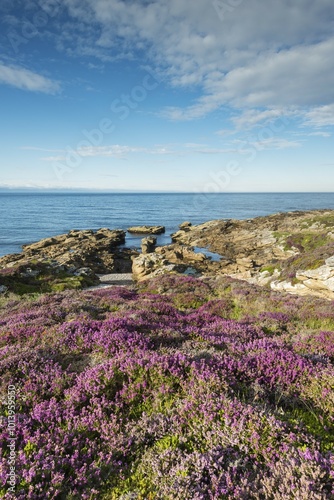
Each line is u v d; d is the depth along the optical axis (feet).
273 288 87.56
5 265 143.84
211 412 15.55
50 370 21.12
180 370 19.93
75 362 23.47
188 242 285.02
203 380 18.31
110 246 249.34
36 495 11.64
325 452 13.19
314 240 167.53
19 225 402.93
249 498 11.19
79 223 435.53
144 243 251.39
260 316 45.32
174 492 11.39
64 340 26.61
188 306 58.39
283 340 32.17
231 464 12.36
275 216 311.68
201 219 467.11
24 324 33.04
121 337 26.25
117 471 13.23
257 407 15.71
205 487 11.48
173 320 40.09
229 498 10.98
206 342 27.86
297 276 80.12
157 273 137.80
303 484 10.94
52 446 14.29
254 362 22.06
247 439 13.57
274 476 11.64
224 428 14.30
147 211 627.46
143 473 12.87
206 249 251.80
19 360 22.03
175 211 614.34
